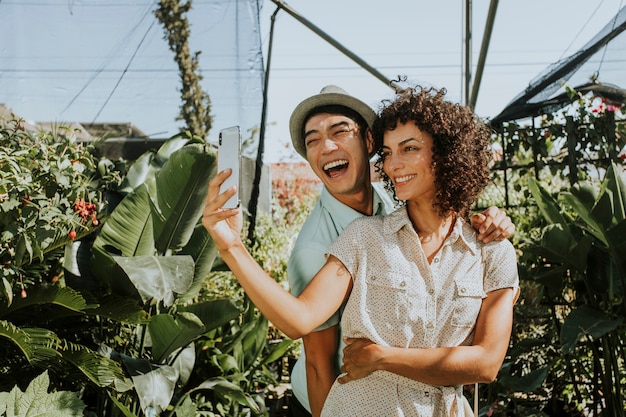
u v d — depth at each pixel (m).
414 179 1.78
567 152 5.65
